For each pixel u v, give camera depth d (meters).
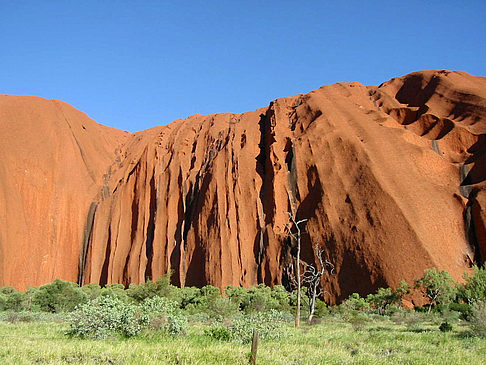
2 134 76.31
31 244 70.06
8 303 38.78
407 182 54.19
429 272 35.72
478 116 62.41
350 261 49.28
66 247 74.94
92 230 77.44
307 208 59.47
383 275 45.53
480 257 48.41
